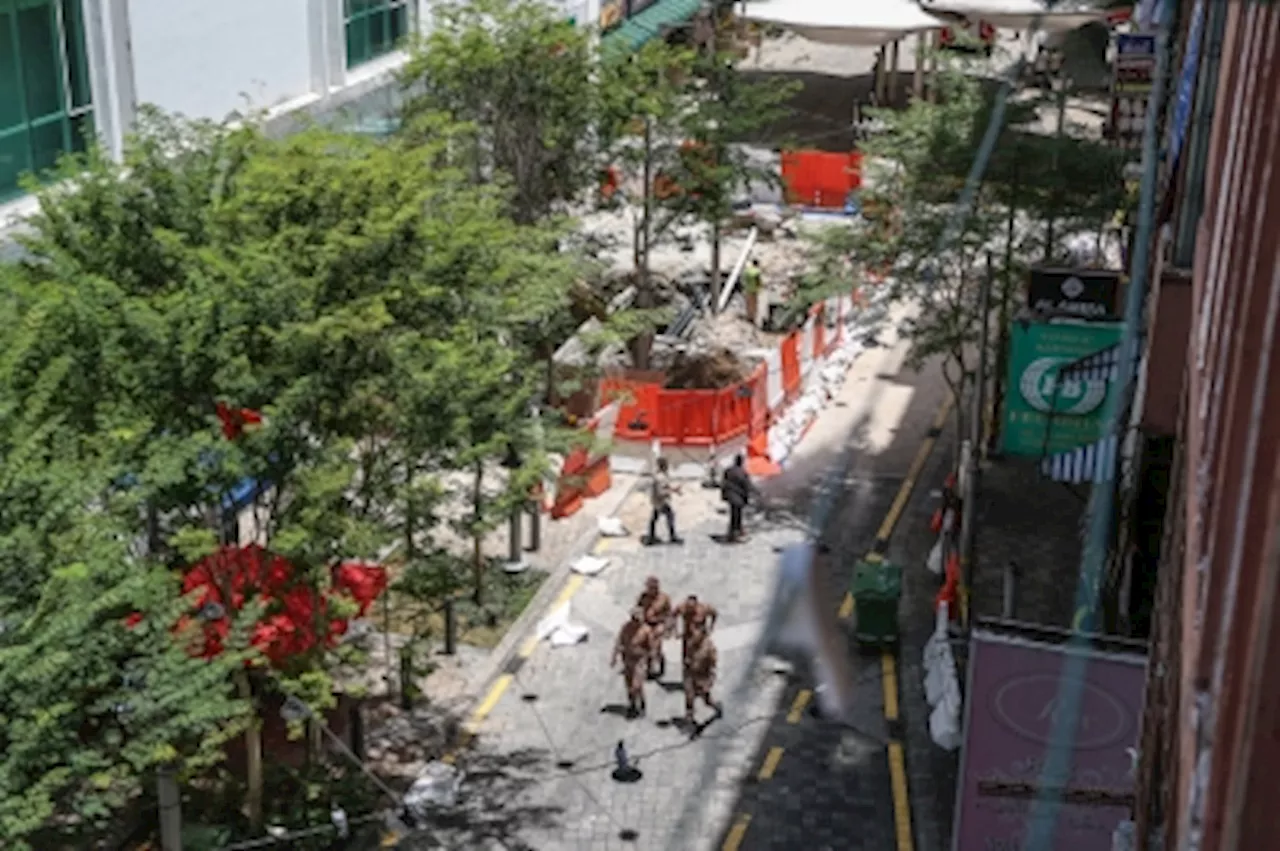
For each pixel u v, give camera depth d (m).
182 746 16.06
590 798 20.12
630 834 19.44
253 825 18.17
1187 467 10.25
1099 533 21.41
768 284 37.97
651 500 27.42
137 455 15.48
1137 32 25.02
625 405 29.59
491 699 22.25
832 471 29.91
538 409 22.95
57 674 12.49
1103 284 21.16
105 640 13.14
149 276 17.55
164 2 25.12
